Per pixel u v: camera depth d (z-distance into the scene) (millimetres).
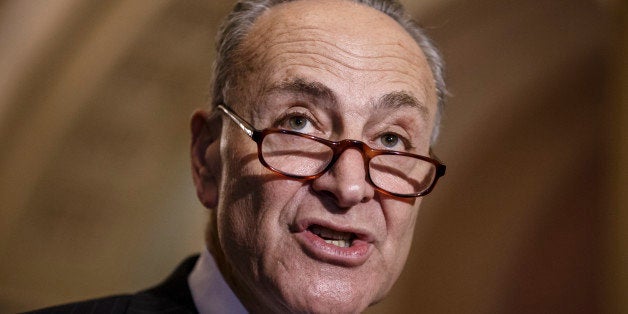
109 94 4105
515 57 4133
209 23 3979
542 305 4234
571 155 4207
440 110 1411
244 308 1283
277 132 1130
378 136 1197
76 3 3736
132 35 3947
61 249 4227
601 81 4059
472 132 4258
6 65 3721
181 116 4340
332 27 1195
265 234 1133
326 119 1151
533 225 4340
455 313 4379
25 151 3984
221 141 1263
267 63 1188
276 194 1128
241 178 1173
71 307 1308
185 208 4469
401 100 1185
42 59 3803
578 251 4145
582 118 4156
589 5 3883
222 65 1300
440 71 1400
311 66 1147
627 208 3936
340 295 1114
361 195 1091
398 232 1207
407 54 1244
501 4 3920
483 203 4375
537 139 4316
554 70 4156
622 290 3902
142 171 4355
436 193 4312
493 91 4211
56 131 4027
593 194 4117
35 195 4090
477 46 4094
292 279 1113
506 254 4375
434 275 4395
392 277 1240
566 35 4031
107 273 4352
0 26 3635
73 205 4230
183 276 1413
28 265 4141
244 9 1299
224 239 1209
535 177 4336
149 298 1353
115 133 4227
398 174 1210
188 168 4453
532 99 4254
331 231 1174
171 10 3902
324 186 1104
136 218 4398
